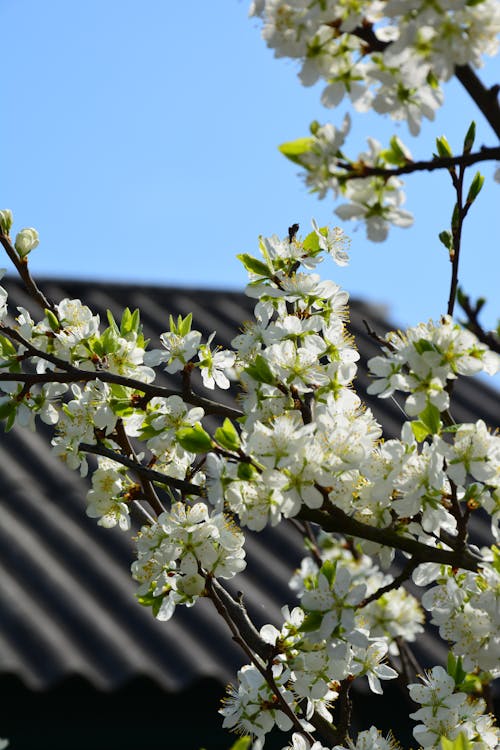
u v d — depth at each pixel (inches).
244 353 64.0
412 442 61.1
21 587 81.0
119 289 119.2
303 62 58.9
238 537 63.1
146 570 63.3
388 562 62.2
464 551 61.0
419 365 60.6
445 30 57.3
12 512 85.6
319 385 63.0
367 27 58.3
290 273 65.2
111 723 77.2
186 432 61.0
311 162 58.4
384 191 58.7
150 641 78.7
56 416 65.7
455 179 61.9
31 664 77.1
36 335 65.9
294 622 63.9
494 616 61.4
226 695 77.5
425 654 79.8
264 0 58.9
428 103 58.6
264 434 60.1
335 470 60.1
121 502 65.4
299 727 63.2
